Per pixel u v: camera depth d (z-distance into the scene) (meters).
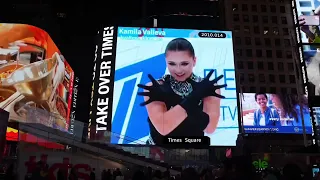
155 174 11.66
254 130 58.91
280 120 59.66
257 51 74.88
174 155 29.73
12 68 49.19
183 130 43.62
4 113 8.48
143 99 45.22
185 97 45.50
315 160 19.16
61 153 22.12
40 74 52.38
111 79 46.44
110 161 24.83
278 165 21.38
